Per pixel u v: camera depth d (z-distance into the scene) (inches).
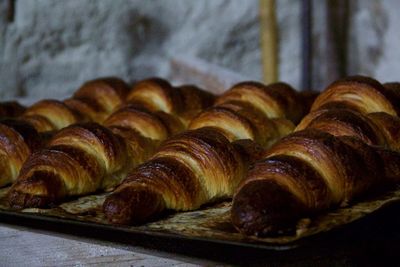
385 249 73.1
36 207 78.7
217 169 77.8
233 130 92.8
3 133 90.9
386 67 169.5
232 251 68.7
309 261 67.9
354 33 175.5
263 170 68.7
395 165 79.4
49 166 80.9
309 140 71.7
